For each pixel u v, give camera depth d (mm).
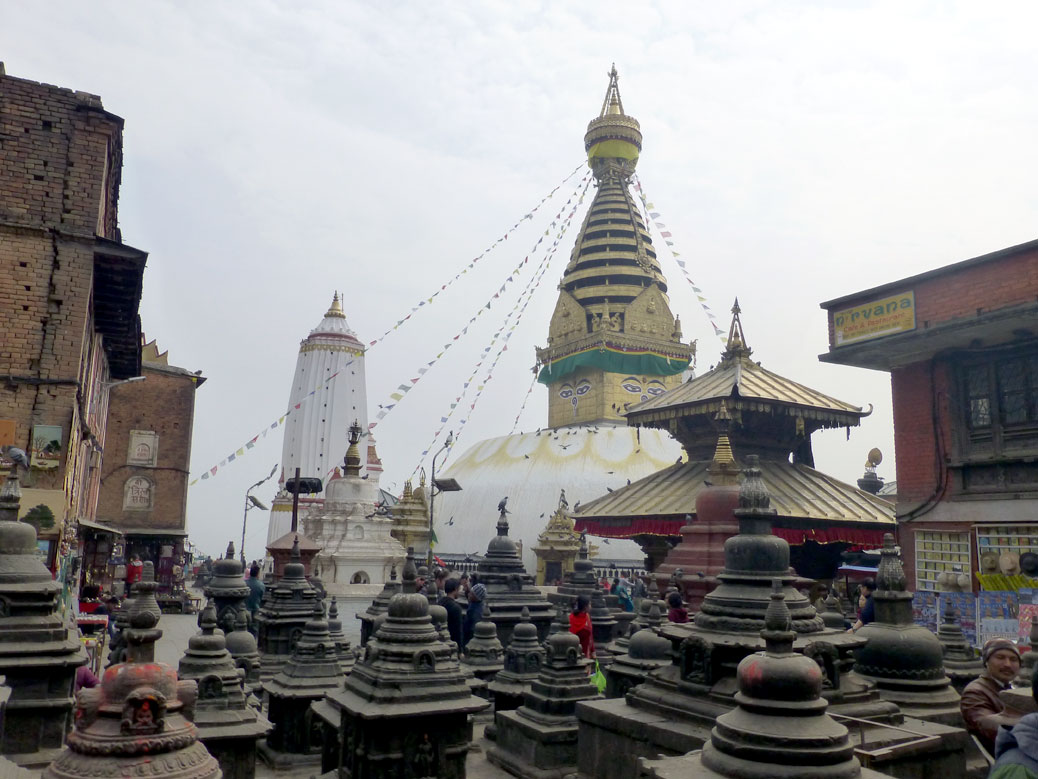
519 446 72188
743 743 5449
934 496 21750
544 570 53062
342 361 74312
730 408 26422
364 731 9016
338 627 14758
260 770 11336
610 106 71688
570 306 70562
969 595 20219
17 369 17859
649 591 17578
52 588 8797
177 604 34406
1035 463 19562
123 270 20219
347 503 37781
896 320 21281
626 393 70312
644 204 41719
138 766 4668
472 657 14664
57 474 17766
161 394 43219
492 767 11227
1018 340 19984
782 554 9117
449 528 67062
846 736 5504
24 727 8266
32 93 18859
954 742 7992
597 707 9453
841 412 27547
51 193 18688
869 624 10078
